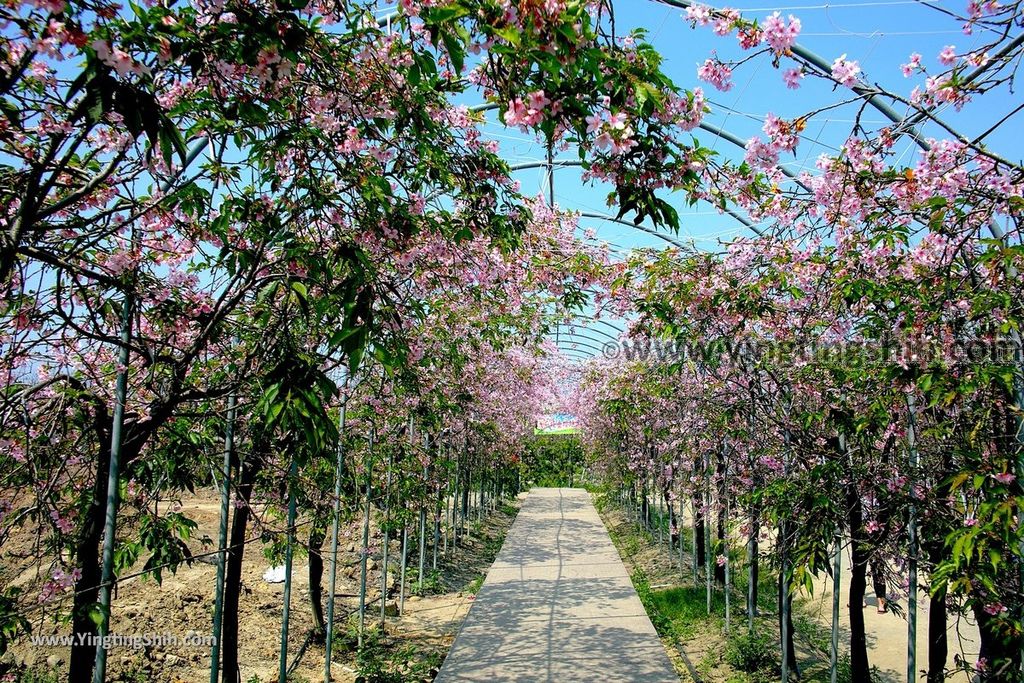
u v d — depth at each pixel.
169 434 3.63
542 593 9.02
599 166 2.55
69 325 2.76
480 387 9.11
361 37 2.80
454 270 4.45
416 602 8.78
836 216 3.62
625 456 12.80
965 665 3.71
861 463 4.23
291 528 4.33
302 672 6.00
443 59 3.19
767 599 8.55
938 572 3.01
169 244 3.12
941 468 3.72
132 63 1.92
